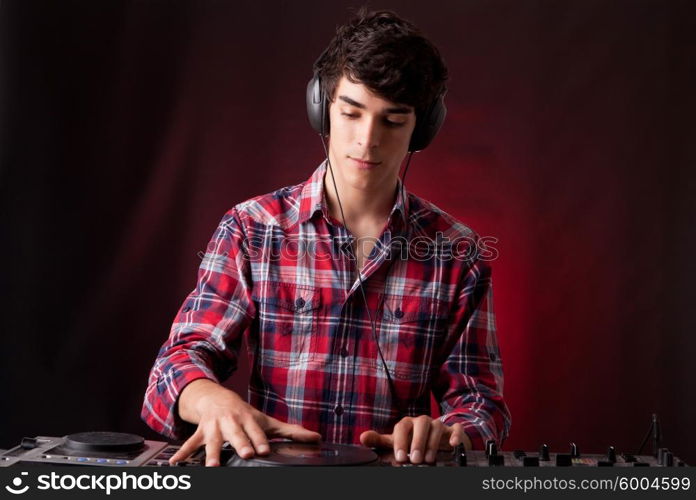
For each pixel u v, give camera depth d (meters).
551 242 2.41
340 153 1.50
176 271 2.43
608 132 2.39
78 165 2.39
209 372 1.38
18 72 2.37
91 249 2.39
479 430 1.40
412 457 1.13
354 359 1.61
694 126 2.37
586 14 2.39
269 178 2.44
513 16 2.39
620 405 2.40
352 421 1.58
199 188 2.44
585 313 2.40
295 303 1.62
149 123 2.42
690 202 2.37
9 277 2.36
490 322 1.69
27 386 2.37
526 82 2.40
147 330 2.41
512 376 2.42
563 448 2.41
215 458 1.08
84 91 2.39
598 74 2.39
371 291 1.65
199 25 2.43
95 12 2.39
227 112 2.44
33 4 2.37
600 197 2.40
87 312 2.39
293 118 2.44
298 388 1.59
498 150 2.41
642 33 2.38
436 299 1.66
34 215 2.37
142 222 2.41
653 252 2.38
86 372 2.39
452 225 1.74
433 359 1.66
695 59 2.36
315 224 1.66
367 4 2.41
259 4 2.43
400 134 1.49
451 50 2.41
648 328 2.39
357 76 1.41
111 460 1.09
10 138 2.36
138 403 2.40
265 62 2.44
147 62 2.42
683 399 2.38
